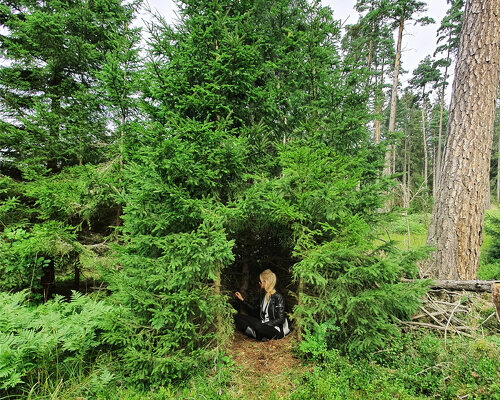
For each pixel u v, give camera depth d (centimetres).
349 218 303
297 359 322
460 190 436
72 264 505
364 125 388
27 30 497
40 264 431
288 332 390
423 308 357
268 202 312
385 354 299
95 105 520
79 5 557
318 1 402
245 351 350
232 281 535
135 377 266
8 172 555
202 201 303
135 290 273
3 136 481
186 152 288
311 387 263
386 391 246
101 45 566
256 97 371
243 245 518
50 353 271
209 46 363
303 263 304
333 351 295
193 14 380
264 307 397
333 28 397
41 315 324
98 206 440
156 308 279
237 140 324
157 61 331
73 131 512
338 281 314
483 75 431
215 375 290
